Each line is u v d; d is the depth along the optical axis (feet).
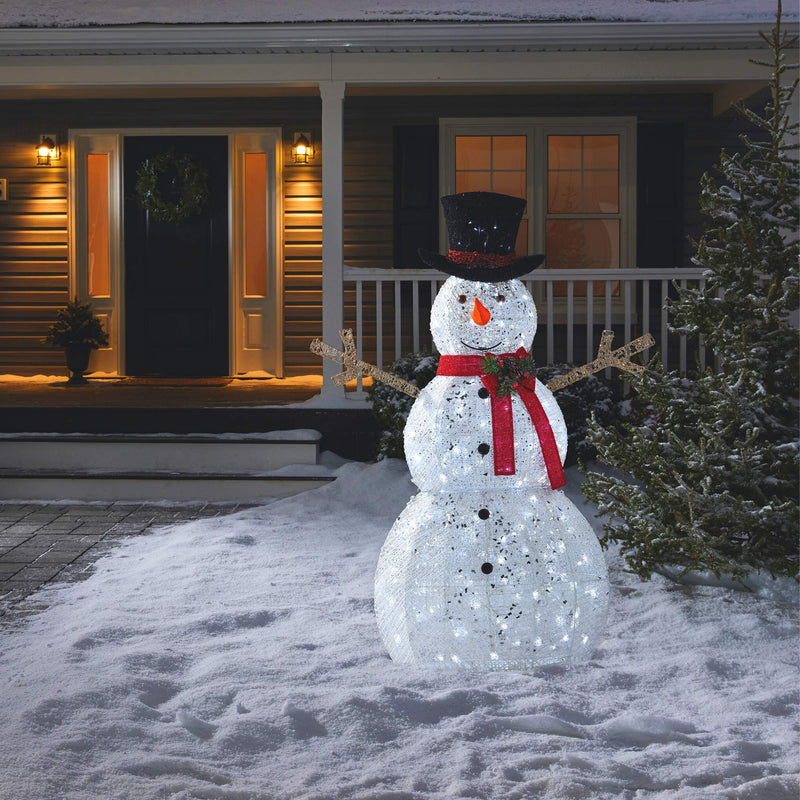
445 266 12.71
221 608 16.51
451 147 35.47
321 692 12.50
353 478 26.11
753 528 16.58
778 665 13.84
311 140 35.70
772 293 17.25
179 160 36.09
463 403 12.69
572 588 12.83
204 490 26.73
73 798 9.86
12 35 27.58
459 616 12.69
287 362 36.70
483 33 27.37
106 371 37.19
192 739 11.35
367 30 27.32
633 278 28.50
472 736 11.36
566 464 25.84
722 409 16.74
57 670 13.35
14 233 36.60
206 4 28.32
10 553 20.77
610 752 11.14
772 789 10.06
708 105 35.12
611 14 27.35
